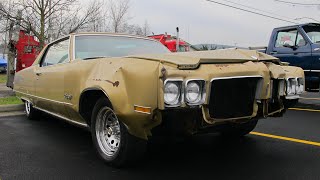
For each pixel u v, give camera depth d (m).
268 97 3.81
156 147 4.93
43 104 5.88
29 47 11.97
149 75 3.32
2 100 9.61
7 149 4.95
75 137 5.66
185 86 3.31
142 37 5.81
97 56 5.07
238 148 4.87
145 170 3.98
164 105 3.24
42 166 4.20
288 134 5.73
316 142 5.19
